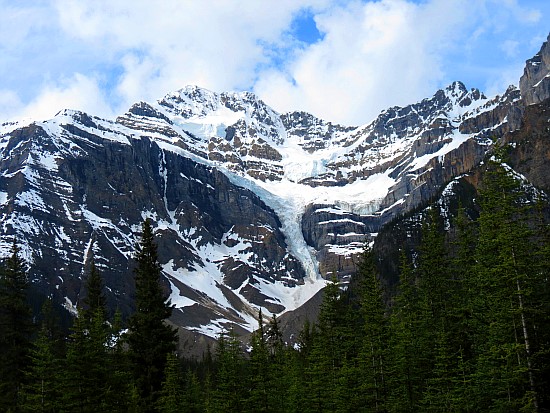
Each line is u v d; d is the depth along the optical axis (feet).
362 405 240.53
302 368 322.55
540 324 193.47
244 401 264.72
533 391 179.63
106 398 225.56
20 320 275.59
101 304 320.50
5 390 257.14
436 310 263.49
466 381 210.18
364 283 292.40
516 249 191.72
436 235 283.59
